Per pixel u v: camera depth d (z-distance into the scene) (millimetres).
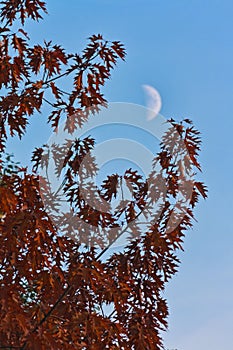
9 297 6164
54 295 6613
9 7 7461
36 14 7445
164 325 7000
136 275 7062
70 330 6512
